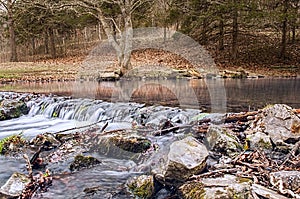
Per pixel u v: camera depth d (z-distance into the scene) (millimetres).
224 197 3307
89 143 5867
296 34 27641
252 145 5051
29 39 33625
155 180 4070
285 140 5035
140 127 6547
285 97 10070
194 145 4285
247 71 18844
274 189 3457
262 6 20391
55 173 4773
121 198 3965
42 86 14680
